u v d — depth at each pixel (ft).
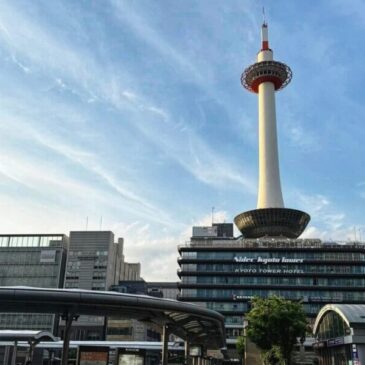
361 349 172.35
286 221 472.85
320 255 433.89
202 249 439.22
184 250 441.68
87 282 511.40
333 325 203.41
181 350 310.24
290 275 426.51
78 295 108.78
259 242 443.73
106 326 474.08
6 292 103.81
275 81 536.42
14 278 517.14
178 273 432.25
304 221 486.79
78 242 527.40
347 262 427.74
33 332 178.29
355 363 171.53
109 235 527.40
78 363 117.19
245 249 437.17
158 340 531.09
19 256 525.34
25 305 115.44
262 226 478.18
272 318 186.60
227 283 424.87
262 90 531.50
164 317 135.74
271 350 200.03
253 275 427.74
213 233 544.62
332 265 429.38
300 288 420.36
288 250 435.53
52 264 517.96
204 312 134.21
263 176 499.92
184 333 180.55
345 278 424.87
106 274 513.04
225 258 435.12
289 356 188.24
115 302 111.96
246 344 265.13
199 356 182.09
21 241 534.37
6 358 278.26
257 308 193.26
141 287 538.47
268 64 526.16
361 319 178.81
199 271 429.79
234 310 413.59
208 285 422.82
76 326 475.72
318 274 425.28
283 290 420.77
